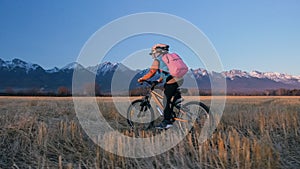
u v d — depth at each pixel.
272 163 4.40
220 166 4.52
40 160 4.77
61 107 11.10
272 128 6.76
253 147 4.88
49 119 8.00
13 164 4.53
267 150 4.62
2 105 12.21
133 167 4.61
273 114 8.14
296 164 4.68
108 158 4.85
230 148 5.22
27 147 5.40
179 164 4.62
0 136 5.78
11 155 5.02
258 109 10.48
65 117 8.45
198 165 4.50
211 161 4.57
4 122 6.89
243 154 4.53
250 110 9.95
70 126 6.56
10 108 10.43
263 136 5.91
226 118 7.89
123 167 4.55
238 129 6.82
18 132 6.08
